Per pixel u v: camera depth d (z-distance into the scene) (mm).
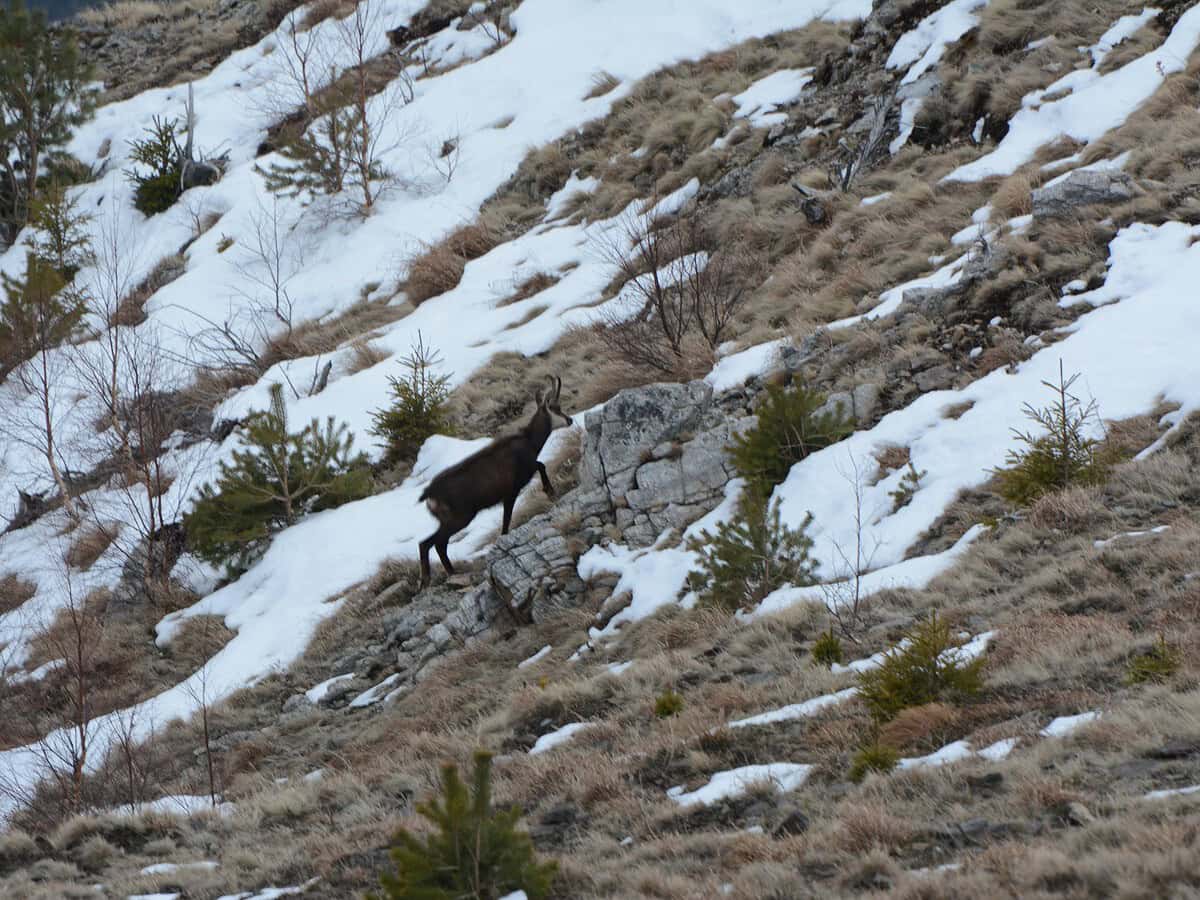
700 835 26125
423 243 96812
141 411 79312
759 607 43594
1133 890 18516
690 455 54031
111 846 35031
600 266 83812
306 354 89500
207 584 67875
